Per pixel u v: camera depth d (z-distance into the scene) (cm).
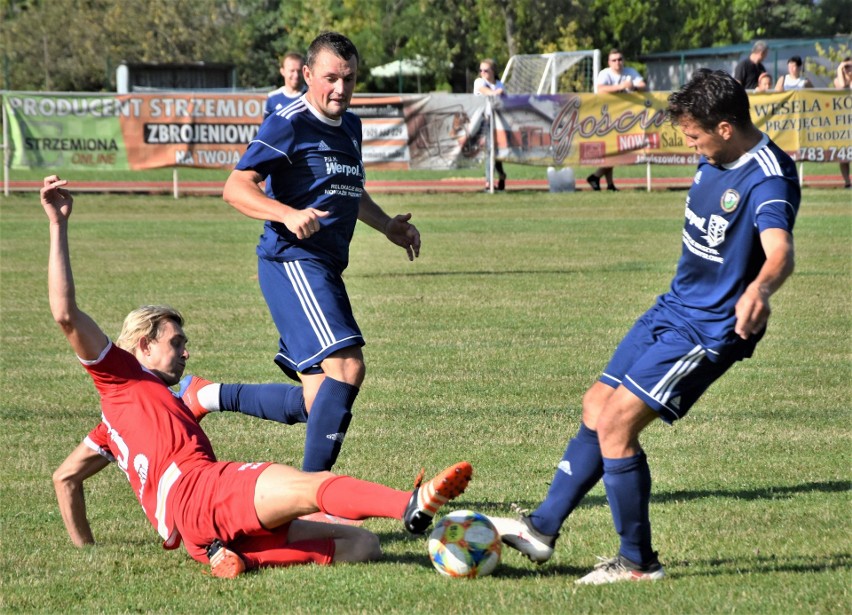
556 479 1236
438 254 4394
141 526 1457
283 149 1484
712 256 1159
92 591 1185
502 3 14700
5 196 6353
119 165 6184
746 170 1123
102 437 1342
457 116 6291
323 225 1512
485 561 1207
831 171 7625
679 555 1285
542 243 4662
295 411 1580
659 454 1770
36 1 15675
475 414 2034
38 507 1526
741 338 1132
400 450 1795
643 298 3328
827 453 1759
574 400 2144
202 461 1266
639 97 6400
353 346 1484
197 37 15488
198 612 1111
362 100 6156
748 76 6569
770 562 1245
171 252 4441
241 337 2778
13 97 6103
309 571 1237
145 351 1384
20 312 3161
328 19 15138
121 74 11488
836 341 2686
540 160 6431
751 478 1627
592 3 15338
